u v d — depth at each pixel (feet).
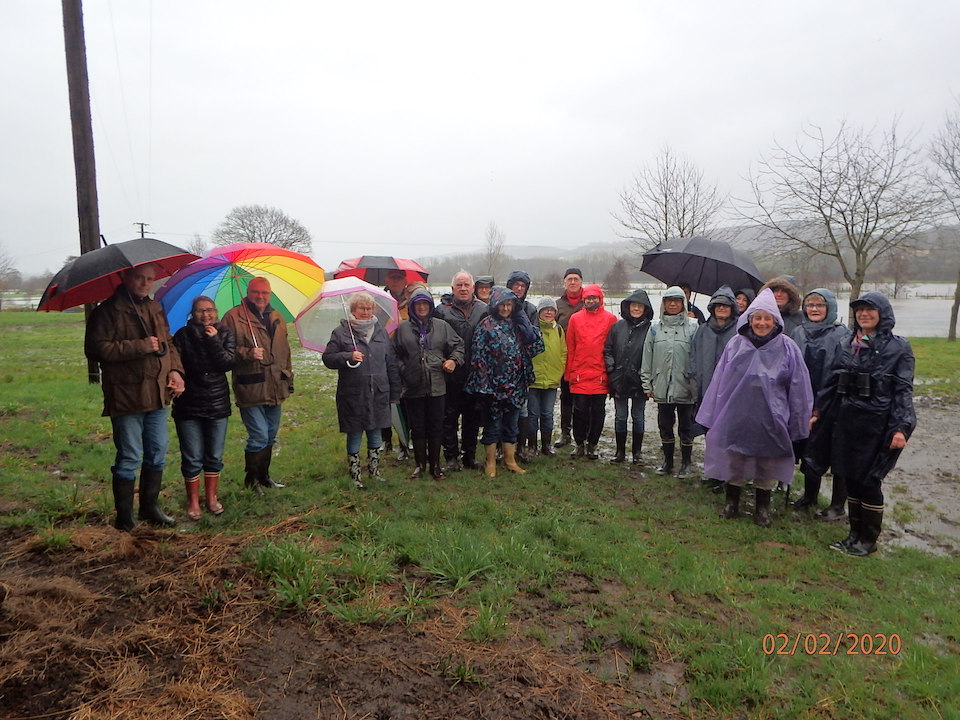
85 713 7.54
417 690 8.41
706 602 11.85
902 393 13.92
